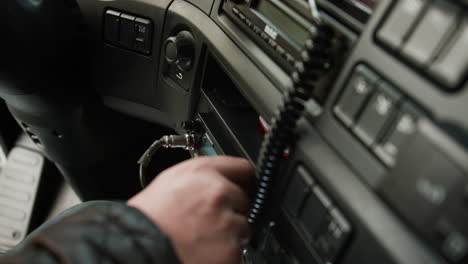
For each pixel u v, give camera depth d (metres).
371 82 0.33
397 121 0.31
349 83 0.35
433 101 0.29
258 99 0.48
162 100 0.76
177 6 0.67
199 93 0.67
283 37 0.46
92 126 0.87
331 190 0.35
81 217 0.33
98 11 0.73
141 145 1.03
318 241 0.37
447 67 0.28
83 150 0.91
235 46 0.55
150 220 0.32
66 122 0.83
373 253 0.31
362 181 0.33
